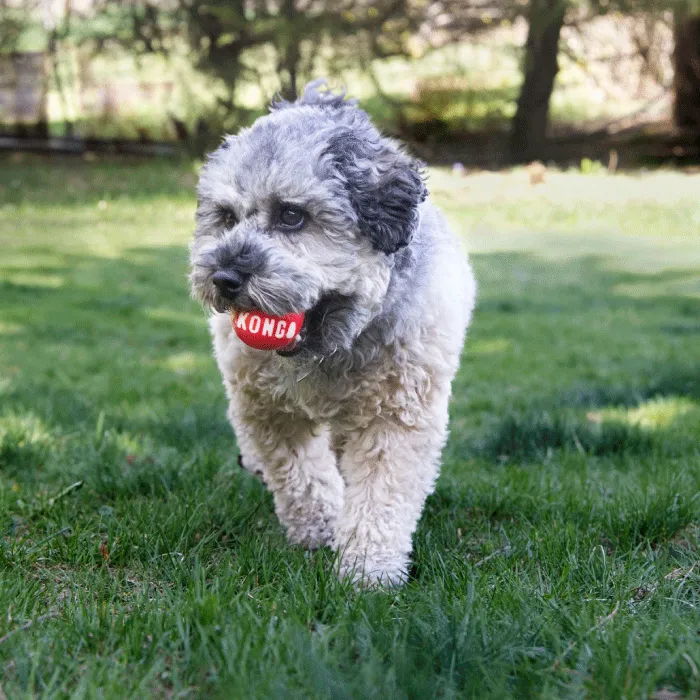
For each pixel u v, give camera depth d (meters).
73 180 5.73
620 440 1.53
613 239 4.50
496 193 5.48
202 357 2.41
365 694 0.78
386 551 1.07
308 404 1.09
